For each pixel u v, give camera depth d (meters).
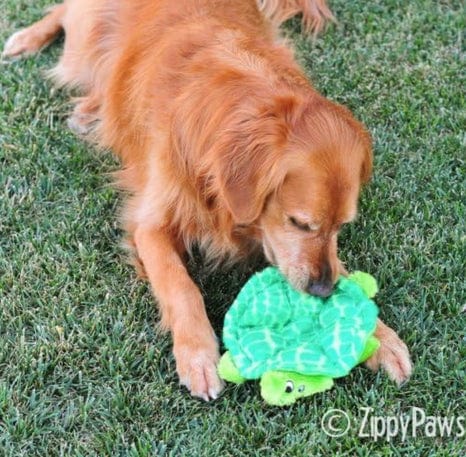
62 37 2.58
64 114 2.41
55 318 2.04
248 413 1.91
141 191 2.18
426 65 2.53
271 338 1.89
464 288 2.09
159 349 2.00
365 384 1.95
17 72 2.48
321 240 1.92
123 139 2.24
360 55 2.56
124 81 2.20
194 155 1.96
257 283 1.94
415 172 2.30
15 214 2.20
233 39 2.06
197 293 2.01
